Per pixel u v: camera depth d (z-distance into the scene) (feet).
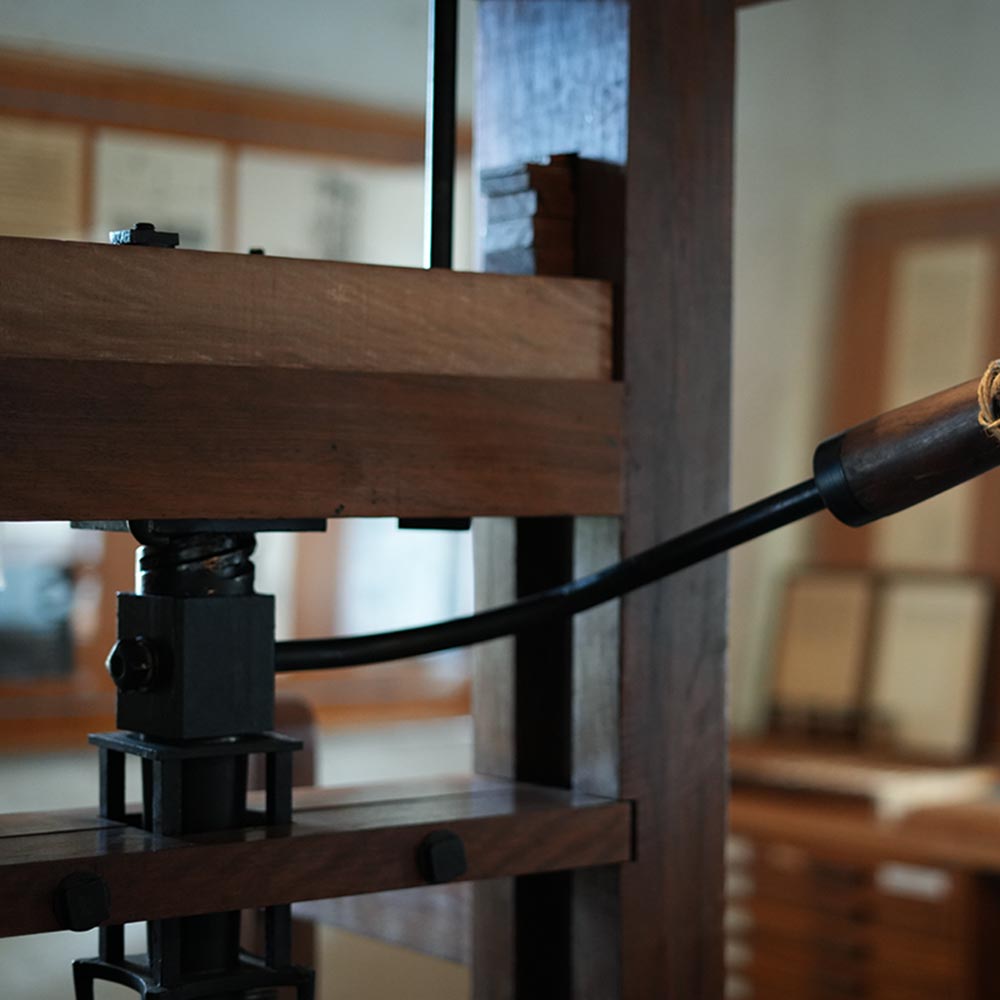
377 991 12.80
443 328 4.79
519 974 5.69
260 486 4.40
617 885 5.29
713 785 5.51
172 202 15.58
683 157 5.39
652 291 5.30
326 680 16.92
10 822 4.60
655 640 5.37
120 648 4.43
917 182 17.33
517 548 5.74
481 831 4.81
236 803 4.58
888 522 17.58
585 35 5.44
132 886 4.13
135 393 4.20
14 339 4.10
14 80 14.73
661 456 5.32
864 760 16.26
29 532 15.37
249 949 6.36
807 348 17.78
